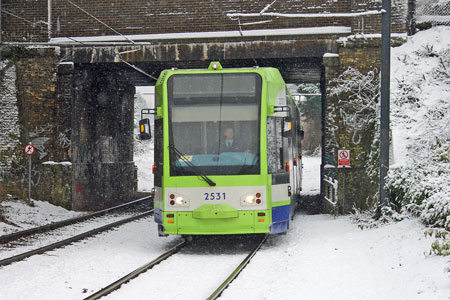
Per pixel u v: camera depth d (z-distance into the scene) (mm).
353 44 18094
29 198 19172
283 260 10320
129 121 27562
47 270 9547
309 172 43969
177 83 12023
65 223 16281
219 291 7672
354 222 14625
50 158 20172
